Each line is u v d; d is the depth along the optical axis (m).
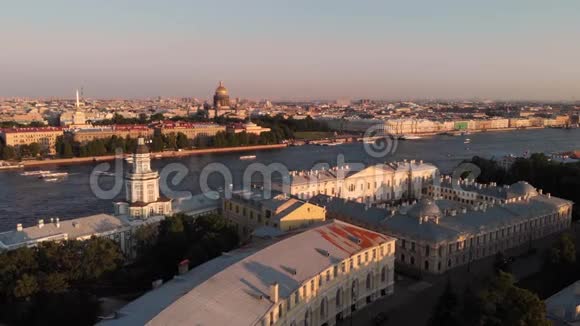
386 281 143.00
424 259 161.38
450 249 163.50
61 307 111.69
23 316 114.75
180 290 96.38
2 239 150.75
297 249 122.12
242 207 188.75
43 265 128.25
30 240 151.25
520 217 189.38
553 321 102.31
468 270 163.50
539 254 179.12
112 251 138.62
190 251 141.38
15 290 115.00
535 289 144.62
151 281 145.25
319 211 179.12
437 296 142.25
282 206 174.00
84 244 139.00
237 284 99.12
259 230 158.25
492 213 187.12
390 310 133.00
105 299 133.50
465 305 107.12
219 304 90.69
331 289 120.88
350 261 127.88
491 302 101.06
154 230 159.75
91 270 132.50
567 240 149.75
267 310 93.19
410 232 165.88
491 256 178.12
